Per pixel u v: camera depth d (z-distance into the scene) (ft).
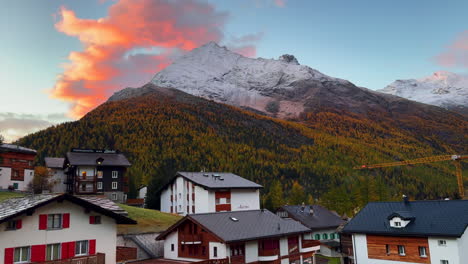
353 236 157.89
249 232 130.62
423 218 144.87
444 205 147.74
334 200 380.58
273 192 401.90
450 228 131.95
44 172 246.27
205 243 128.16
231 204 218.59
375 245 150.61
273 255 131.75
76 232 96.58
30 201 96.58
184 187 229.86
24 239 86.99
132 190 336.08
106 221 103.55
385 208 163.32
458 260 127.44
